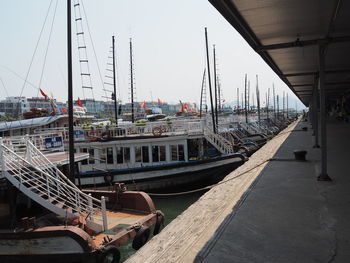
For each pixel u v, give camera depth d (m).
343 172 8.54
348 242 4.20
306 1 5.46
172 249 4.30
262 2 5.41
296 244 4.20
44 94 25.73
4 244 7.78
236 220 5.24
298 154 11.10
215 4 5.11
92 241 7.48
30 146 9.24
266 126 43.47
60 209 8.34
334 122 34.84
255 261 3.78
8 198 8.44
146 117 39.47
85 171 18.16
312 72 14.30
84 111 28.50
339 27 7.13
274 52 9.70
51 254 7.45
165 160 17.44
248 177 8.80
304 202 6.05
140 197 10.39
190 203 15.81
